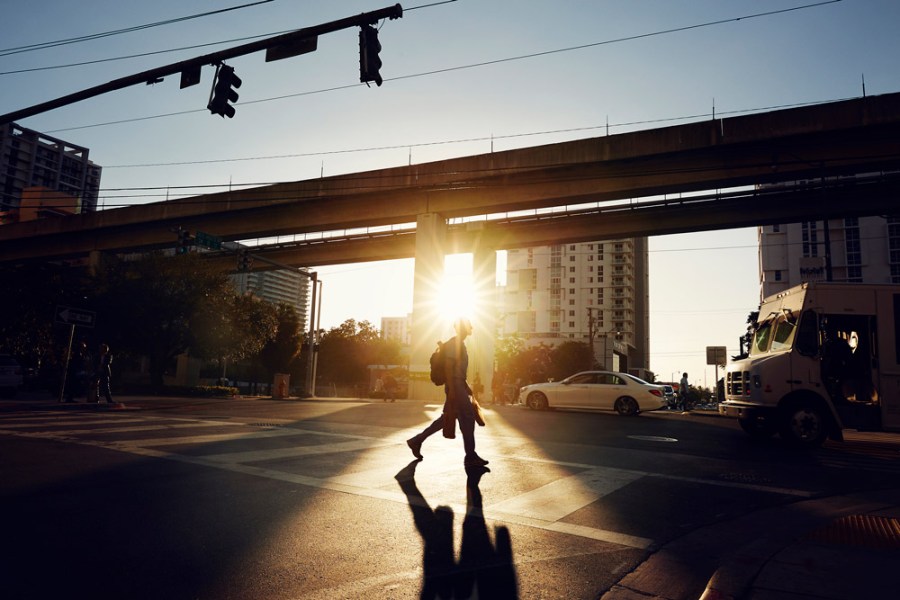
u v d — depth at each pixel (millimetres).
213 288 34500
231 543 3707
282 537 3859
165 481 5363
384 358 67750
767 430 11422
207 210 41031
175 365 52438
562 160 31750
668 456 7953
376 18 9477
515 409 19859
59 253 48344
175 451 7012
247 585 3031
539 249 141750
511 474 6199
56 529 3842
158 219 42656
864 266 103000
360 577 3189
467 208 35312
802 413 10133
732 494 5594
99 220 44969
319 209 39094
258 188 39719
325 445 7949
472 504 4855
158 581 3039
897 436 14445
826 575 3170
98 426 9203
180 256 34688
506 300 142625
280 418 12000
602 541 3963
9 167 147000
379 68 9648
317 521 4254
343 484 5492
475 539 3916
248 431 9234
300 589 2998
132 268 35094
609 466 6938
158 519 4168
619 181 31109
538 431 10922
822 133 26359
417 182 35375
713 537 4137
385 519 4344
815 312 10398
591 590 3080
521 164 32719
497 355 76438
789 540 4000
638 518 4605
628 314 133625
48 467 5750
